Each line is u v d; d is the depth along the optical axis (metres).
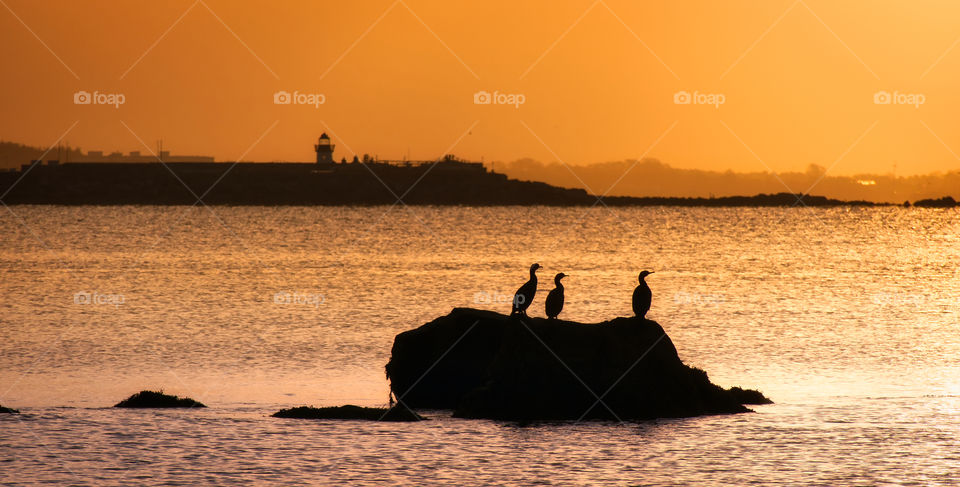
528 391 47.12
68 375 61.34
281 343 76.56
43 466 37.78
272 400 52.91
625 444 42.09
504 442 42.31
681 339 80.19
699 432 44.06
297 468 38.06
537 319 48.84
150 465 38.12
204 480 36.38
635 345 48.19
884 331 85.62
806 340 79.50
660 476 37.50
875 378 60.88
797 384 58.53
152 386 57.31
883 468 38.44
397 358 51.84
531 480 36.88
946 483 36.59
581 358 47.66
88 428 43.78
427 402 51.25
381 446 41.38
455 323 51.44
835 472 37.84
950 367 65.38
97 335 81.75
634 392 47.03
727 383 58.81
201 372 62.47
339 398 53.81
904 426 45.31
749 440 42.78
